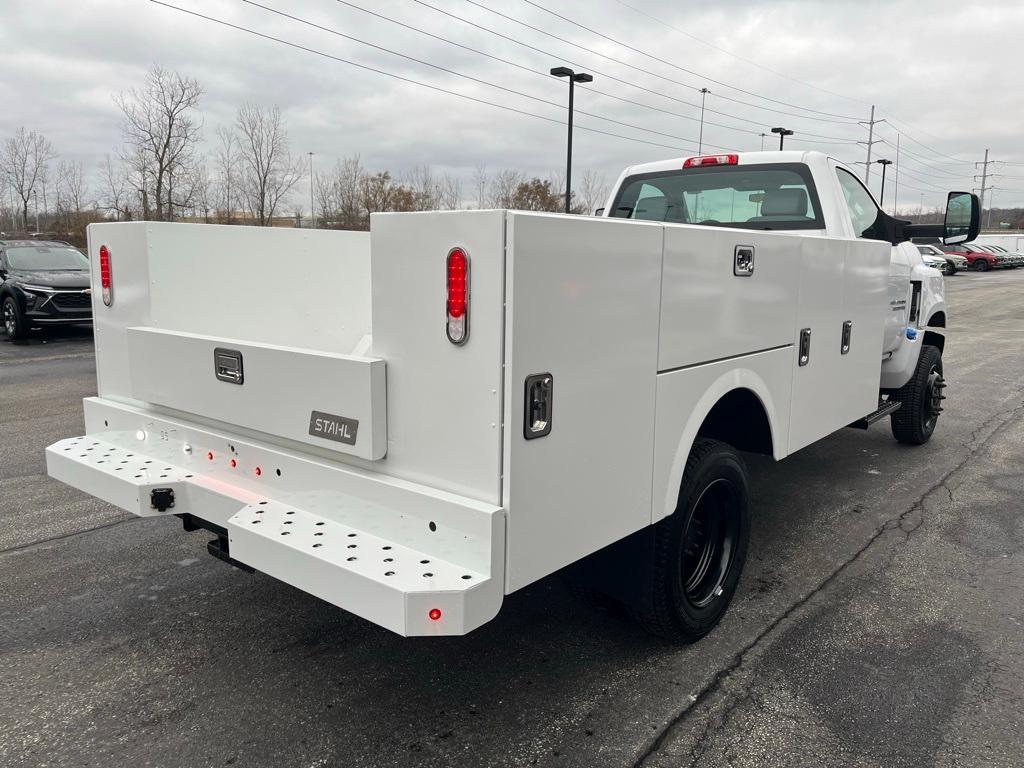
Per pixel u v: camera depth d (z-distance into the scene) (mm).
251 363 2623
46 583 3809
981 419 7652
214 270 3281
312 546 2207
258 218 35469
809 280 3639
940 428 7258
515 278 1970
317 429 2434
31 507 4863
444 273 2076
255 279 3352
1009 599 3742
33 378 9422
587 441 2326
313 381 2418
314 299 3361
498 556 2061
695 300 2764
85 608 3555
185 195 32750
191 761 2504
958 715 2795
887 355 5691
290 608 3572
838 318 4043
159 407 3139
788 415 3646
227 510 2697
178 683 2951
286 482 2584
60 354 11617
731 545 3416
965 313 19875
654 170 5441
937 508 5051
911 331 5734
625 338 2422
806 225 4754
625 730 2680
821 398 3992
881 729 2707
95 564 4035
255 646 3230
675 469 2799
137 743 2592
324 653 3178
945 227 5270
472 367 2064
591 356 2287
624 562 2996
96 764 2490
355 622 3445
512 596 3719
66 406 7797
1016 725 2738
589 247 2215
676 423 2766
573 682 2977
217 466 2842
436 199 37719
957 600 3729
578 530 2350
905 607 3648
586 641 3295
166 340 2969
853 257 4117
